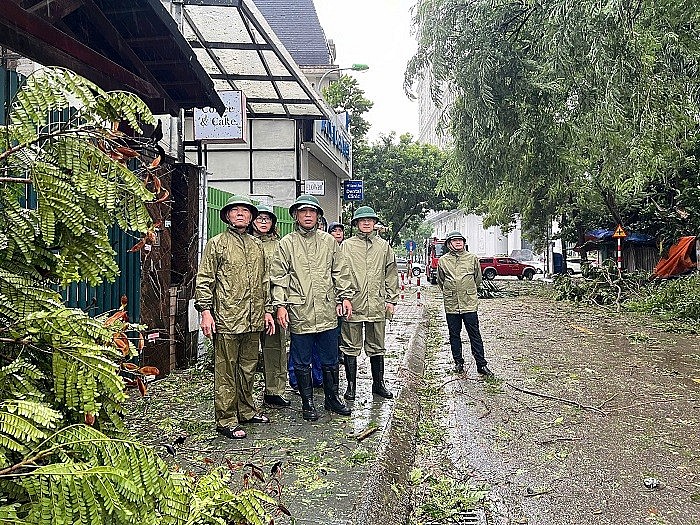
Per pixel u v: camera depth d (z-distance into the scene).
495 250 61.06
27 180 1.74
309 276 6.41
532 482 5.53
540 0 11.88
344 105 32.09
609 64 9.91
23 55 3.80
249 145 16.61
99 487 1.42
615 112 10.09
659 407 8.04
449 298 10.11
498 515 4.87
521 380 9.72
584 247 30.80
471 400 8.50
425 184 42.50
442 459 6.19
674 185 23.42
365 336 7.58
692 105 11.73
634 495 5.23
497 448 6.49
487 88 13.15
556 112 12.79
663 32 10.81
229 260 5.80
